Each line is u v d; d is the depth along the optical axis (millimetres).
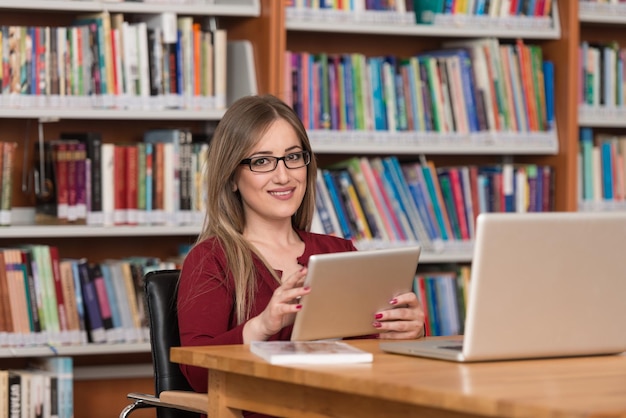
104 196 3951
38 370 3967
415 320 2359
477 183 4492
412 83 4371
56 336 3891
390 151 4316
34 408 3828
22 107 3832
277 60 4098
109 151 3947
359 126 4289
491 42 4480
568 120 4551
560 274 2023
